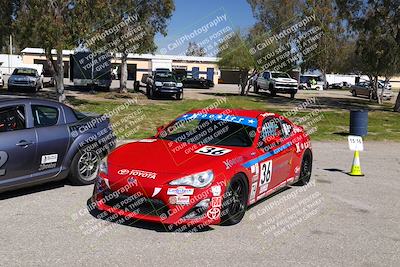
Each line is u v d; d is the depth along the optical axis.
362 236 5.86
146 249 5.07
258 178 6.48
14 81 30.75
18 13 20.38
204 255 4.97
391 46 27.41
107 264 4.62
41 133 6.87
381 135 17.77
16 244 5.04
